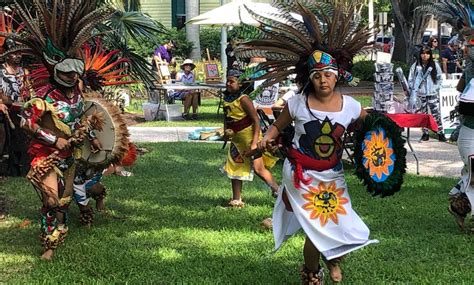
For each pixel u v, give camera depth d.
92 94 6.30
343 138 4.65
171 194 8.40
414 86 13.47
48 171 5.64
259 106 11.25
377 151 4.55
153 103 17.50
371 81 28.28
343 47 4.75
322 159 4.57
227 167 7.64
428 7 7.34
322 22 4.81
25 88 6.75
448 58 20.30
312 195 4.56
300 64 4.70
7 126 9.24
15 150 9.41
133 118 17.55
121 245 6.15
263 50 4.86
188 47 27.27
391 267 5.48
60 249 5.98
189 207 7.69
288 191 4.64
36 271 5.46
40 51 5.71
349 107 4.62
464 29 6.92
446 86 13.55
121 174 9.57
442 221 7.04
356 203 7.86
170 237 6.44
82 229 6.69
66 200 5.82
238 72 7.40
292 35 4.73
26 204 7.86
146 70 10.92
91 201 7.88
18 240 6.39
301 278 4.98
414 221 7.03
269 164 7.64
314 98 4.62
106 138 6.25
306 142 4.58
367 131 4.53
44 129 5.67
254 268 5.53
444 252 5.97
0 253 5.97
